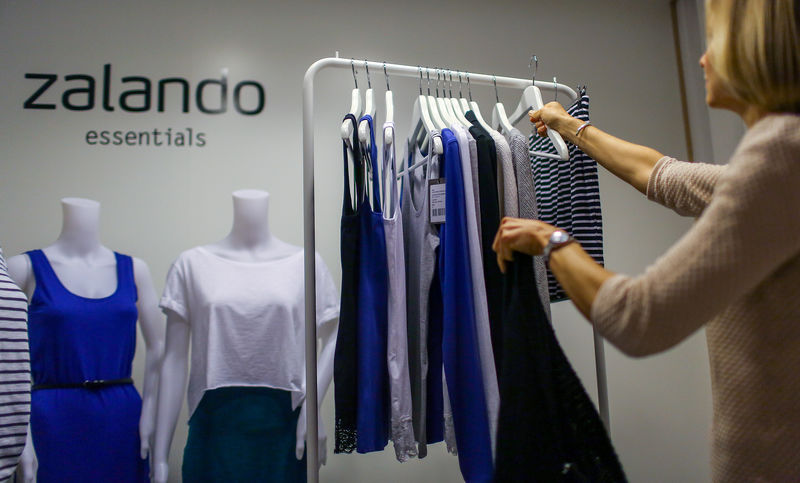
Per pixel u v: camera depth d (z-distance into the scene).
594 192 1.33
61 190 1.79
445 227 1.13
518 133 1.22
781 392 0.62
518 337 0.78
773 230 0.54
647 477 2.01
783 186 0.54
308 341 1.17
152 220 1.83
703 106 2.12
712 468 0.72
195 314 1.66
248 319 1.63
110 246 1.80
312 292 1.19
